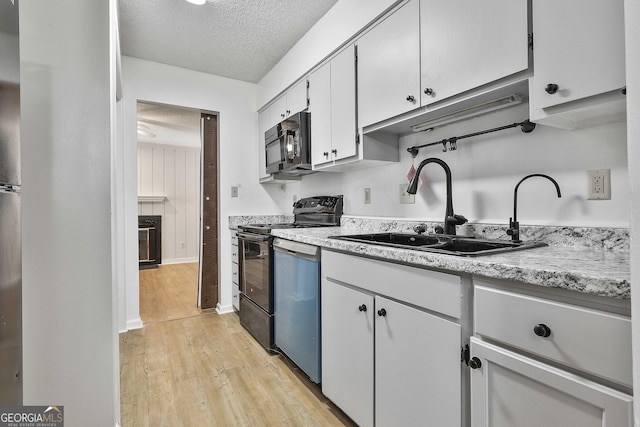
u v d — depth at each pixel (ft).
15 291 2.66
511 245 4.00
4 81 2.38
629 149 1.65
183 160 19.72
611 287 2.08
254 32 7.80
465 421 3.08
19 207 2.74
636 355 1.61
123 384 5.92
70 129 3.66
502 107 4.47
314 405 5.30
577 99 3.11
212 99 10.19
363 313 4.36
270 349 7.22
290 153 8.19
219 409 5.19
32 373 3.50
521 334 2.61
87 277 3.71
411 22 4.92
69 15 3.65
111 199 3.85
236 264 9.87
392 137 6.45
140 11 6.95
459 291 3.09
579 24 3.06
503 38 3.71
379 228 6.89
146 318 9.57
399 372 3.77
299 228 7.81
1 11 2.31
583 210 3.89
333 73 6.79
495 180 4.84
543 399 2.47
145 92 9.18
